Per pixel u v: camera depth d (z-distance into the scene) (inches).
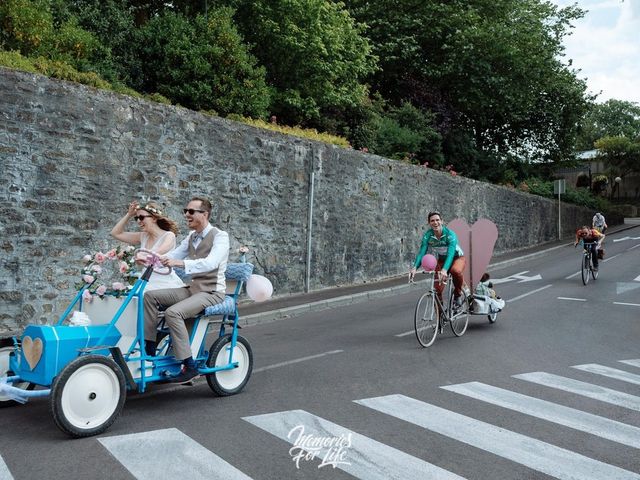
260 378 270.1
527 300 529.7
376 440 187.2
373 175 699.4
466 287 393.7
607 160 2368.4
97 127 404.2
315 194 602.5
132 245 256.1
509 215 1082.1
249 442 184.4
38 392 195.5
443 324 359.9
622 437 192.4
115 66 568.4
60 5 549.3
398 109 1019.9
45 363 191.6
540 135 1459.2
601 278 683.4
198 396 241.9
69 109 388.2
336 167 633.0
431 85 1141.1
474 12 1091.3
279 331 402.0
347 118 834.2
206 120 484.4
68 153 387.9
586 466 168.2
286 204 566.3
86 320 209.5
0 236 354.9
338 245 640.4
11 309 358.9
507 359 308.7
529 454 176.7
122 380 196.9
